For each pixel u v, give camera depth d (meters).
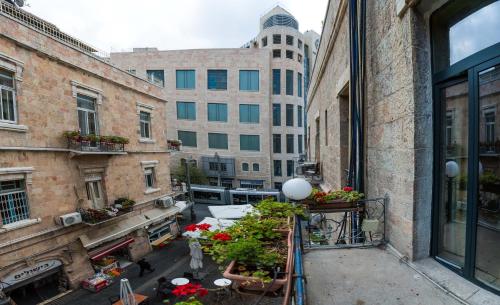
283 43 34.12
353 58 5.13
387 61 3.92
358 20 5.10
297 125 35.50
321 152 12.54
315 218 7.05
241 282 2.26
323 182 11.78
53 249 10.91
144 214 16.36
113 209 13.29
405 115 3.37
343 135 7.71
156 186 17.94
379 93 4.29
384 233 4.09
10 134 9.59
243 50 32.06
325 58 9.84
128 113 15.41
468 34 2.70
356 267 3.47
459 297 2.60
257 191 28.73
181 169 31.19
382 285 3.02
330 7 8.54
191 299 2.36
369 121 4.83
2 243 9.30
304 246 4.18
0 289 9.16
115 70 14.38
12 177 9.62
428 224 3.31
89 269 12.20
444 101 3.12
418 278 3.08
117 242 13.94
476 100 2.55
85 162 12.46
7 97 9.62
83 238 12.09
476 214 2.60
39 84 10.54
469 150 2.66
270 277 2.20
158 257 15.38
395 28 3.59
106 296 11.08
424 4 3.04
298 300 1.57
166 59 32.25
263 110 32.44
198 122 32.56
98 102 13.32
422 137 3.22
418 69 3.18
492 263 2.46
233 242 2.60
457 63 2.79
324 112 11.37
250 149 32.72
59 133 11.34
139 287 11.89
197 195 30.38
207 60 32.09
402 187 3.51
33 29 10.21
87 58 12.65
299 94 36.12
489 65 2.39
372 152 4.71
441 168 3.21
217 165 32.38
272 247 2.68
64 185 11.51
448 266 3.03
